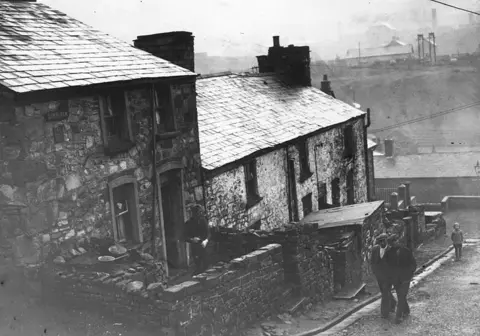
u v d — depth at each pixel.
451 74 98.44
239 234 15.57
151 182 15.10
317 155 26.06
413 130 90.56
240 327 11.79
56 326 10.55
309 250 14.75
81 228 12.84
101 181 13.45
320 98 30.94
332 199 28.08
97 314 10.81
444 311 12.98
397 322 12.24
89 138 13.12
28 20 14.79
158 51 20.11
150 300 10.22
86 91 12.89
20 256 11.59
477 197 45.84
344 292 16.22
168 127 16.11
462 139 84.81
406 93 97.88
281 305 13.40
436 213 36.06
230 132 21.05
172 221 16.55
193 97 17.00
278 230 14.45
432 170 53.47
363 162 32.50
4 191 11.60
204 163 17.77
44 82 11.85
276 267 13.48
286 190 23.09
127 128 14.19
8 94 11.24
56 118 12.17
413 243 28.92
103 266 11.84
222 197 18.61
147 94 14.97
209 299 10.87
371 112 97.62
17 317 10.86
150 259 13.22
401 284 12.20
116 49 15.58
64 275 11.28
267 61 32.59
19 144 11.51
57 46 14.02
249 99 25.50
